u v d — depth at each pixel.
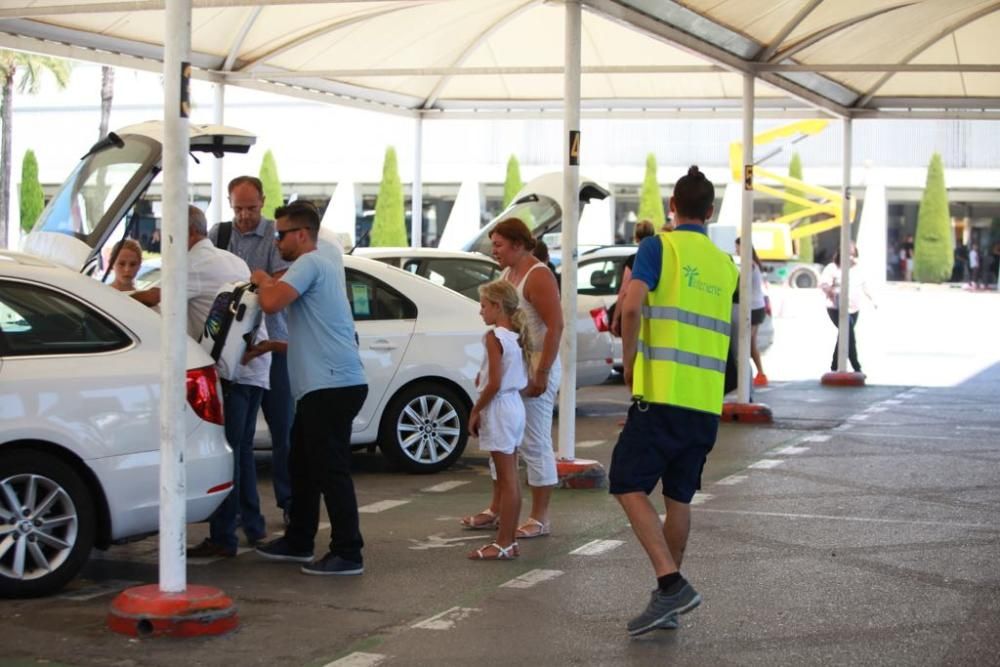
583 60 18.75
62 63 44.59
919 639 6.79
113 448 7.39
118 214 9.56
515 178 51.88
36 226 10.17
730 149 49.31
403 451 11.73
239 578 7.96
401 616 7.14
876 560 8.55
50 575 7.28
